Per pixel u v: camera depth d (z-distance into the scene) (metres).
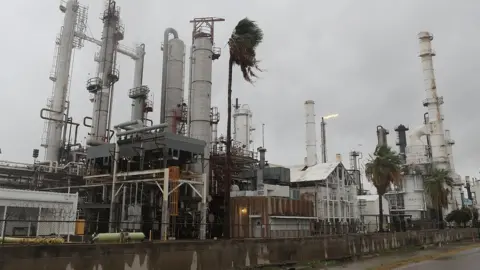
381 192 45.66
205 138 43.47
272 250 20.23
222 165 45.34
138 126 36.06
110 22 57.75
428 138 84.25
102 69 55.88
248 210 39.88
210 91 45.25
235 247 18.27
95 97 55.47
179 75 51.81
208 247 17.02
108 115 54.78
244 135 79.19
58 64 54.56
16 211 27.47
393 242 33.12
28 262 11.69
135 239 18.48
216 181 45.00
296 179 54.31
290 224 41.75
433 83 79.00
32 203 28.17
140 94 55.66
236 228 39.56
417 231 38.31
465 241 47.59
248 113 81.12
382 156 45.62
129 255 14.09
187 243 16.19
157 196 36.12
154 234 33.56
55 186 46.06
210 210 42.28
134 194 36.47
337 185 55.59
